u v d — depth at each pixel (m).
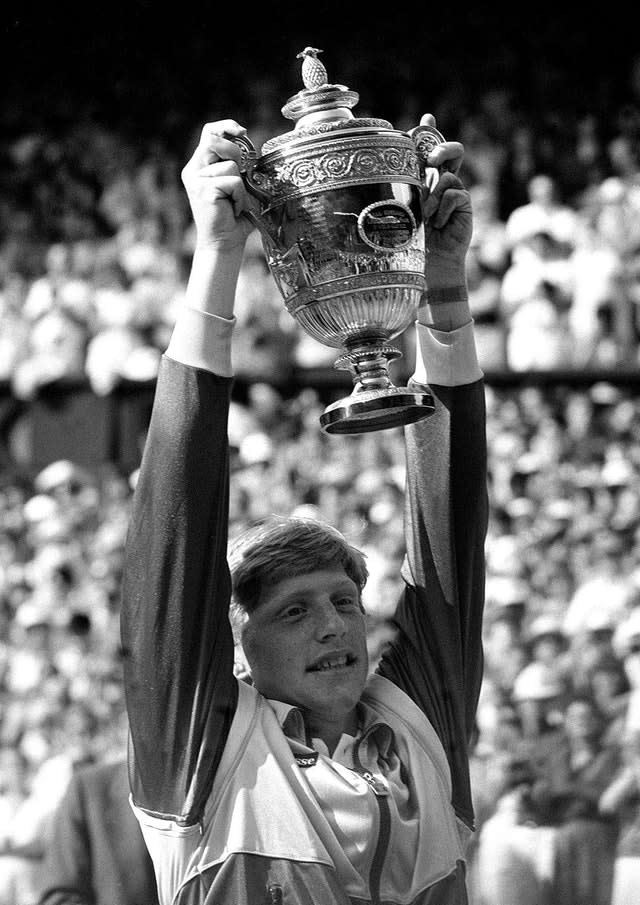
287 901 2.82
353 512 13.11
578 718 8.80
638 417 14.50
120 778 5.39
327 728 3.12
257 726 3.00
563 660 9.77
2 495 14.77
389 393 2.96
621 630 9.81
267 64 20.77
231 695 3.01
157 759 2.94
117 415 16.05
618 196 15.80
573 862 8.29
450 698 3.25
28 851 8.41
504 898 8.28
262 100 20.38
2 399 16.25
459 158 3.16
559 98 19.45
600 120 19.00
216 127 2.98
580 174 17.73
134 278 16.55
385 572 11.32
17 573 13.41
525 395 14.82
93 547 13.75
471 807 3.24
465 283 3.27
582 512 12.90
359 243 2.91
